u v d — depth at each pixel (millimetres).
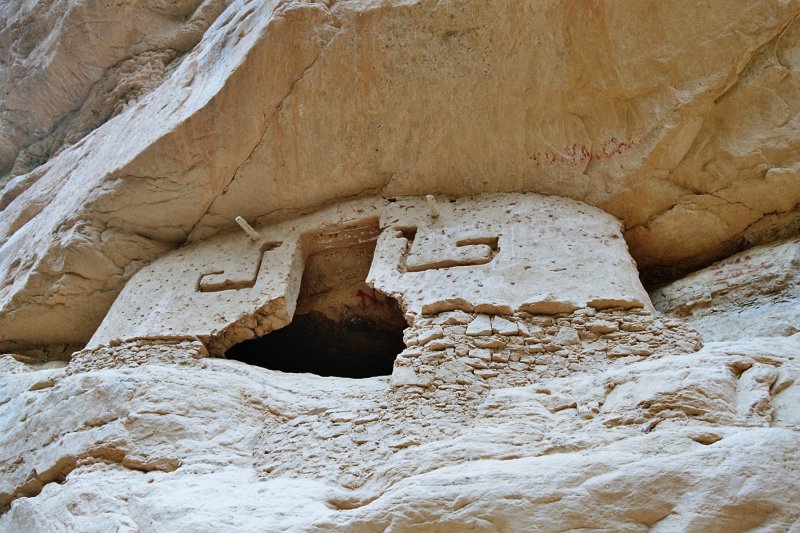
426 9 6941
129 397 5508
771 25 6242
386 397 5234
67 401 5801
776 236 6664
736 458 3385
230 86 7301
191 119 7473
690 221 6816
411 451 4395
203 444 5109
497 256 6375
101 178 8023
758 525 3127
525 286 5957
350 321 8070
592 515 3387
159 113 8219
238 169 7699
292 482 4391
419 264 6539
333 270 7914
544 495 3523
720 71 6398
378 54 7098
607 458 3664
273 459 4930
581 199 7078
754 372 4301
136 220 8039
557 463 3725
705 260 7113
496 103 7117
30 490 5422
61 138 13344
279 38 7160
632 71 6652
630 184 6887
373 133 7406
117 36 12312
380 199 7637
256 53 7195
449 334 5574
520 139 7184
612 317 5508
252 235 7617
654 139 6695
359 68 7164
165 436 5164
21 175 12430
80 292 8008
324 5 7211
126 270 8062
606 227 6590
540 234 6527
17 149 13875
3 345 8258
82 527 4320
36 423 5824
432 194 7543
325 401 5477
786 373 4254
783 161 6398
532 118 7141
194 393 5520
